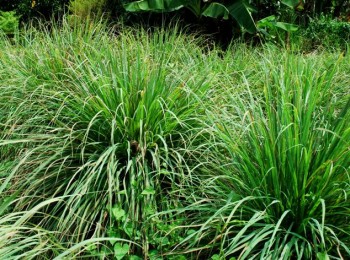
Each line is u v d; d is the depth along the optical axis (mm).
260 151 3074
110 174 3225
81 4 9961
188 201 3383
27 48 5344
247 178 3125
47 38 5383
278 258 2746
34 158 3660
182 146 3781
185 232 3170
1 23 9445
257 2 10172
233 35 9336
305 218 2861
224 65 5730
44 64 4633
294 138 2953
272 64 4918
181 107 3854
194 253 3119
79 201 3191
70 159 3660
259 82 4988
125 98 3648
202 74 4562
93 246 3014
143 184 3426
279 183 2986
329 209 2912
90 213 3266
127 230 3146
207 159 3488
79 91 3930
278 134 2914
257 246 2918
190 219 3291
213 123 3311
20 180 3600
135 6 9055
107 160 3533
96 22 6594
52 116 3932
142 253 3189
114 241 3092
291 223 2955
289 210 2818
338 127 3010
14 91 4387
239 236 2672
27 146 3891
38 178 3578
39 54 4914
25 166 3588
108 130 3670
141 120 3475
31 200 3420
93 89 3861
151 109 3613
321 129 2830
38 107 4113
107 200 3412
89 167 3502
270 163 2912
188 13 9859
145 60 4121
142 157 3496
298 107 3146
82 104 3717
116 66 4121
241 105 3783
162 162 3637
